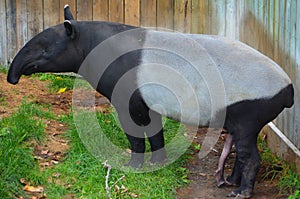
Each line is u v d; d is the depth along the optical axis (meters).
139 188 5.17
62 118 6.59
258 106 4.80
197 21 7.93
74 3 8.16
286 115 5.71
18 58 5.45
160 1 7.98
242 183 5.08
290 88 4.86
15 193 4.93
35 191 5.03
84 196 5.00
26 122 6.20
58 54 5.40
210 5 7.79
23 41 8.35
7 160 5.27
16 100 7.10
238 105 4.82
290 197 4.92
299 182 5.23
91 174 5.32
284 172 5.41
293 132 5.52
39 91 7.53
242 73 4.85
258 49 6.55
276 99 4.79
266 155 5.87
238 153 4.96
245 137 4.90
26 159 5.41
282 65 5.73
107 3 8.09
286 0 5.59
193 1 7.89
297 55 5.33
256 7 6.61
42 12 8.27
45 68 5.48
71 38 5.35
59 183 5.21
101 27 5.39
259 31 6.49
